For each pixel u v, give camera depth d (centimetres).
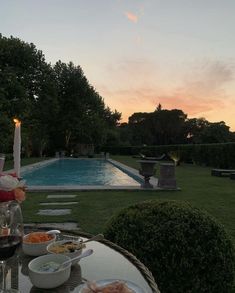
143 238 275
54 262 187
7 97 2781
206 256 270
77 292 170
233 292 303
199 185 1264
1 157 203
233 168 2059
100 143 4556
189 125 6281
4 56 3139
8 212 182
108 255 227
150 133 6406
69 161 3206
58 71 4466
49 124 4119
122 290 155
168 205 290
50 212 742
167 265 269
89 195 980
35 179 1823
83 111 4406
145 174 1109
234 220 665
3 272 193
